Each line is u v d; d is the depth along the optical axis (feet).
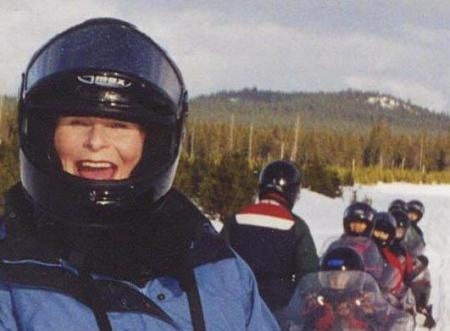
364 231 28.48
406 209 51.70
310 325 19.04
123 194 6.48
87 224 6.45
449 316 39.09
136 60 6.74
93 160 6.70
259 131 343.67
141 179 6.57
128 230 6.58
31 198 6.66
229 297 7.16
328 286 19.61
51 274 6.41
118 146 6.76
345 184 195.42
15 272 6.39
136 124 6.79
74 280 6.43
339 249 20.45
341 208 108.78
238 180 84.02
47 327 6.27
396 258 33.65
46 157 6.60
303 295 19.56
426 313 36.09
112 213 6.47
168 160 6.87
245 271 7.47
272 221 22.67
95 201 6.42
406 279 34.37
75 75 6.56
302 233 22.38
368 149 373.20
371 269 24.62
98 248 6.51
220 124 338.34
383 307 19.72
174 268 6.84
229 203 83.76
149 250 6.69
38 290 6.37
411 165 380.17
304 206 106.73
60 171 6.43
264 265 22.04
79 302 6.38
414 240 39.19
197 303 6.82
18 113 6.81
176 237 6.86
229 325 7.06
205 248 7.25
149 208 6.68
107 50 6.70
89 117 6.71
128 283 6.56
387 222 33.40
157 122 6.76
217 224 79.97
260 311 7.48
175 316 6.72
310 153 335.47
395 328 19.66
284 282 21.97
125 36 6.87
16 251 6.47
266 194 23.18
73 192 6.40
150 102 6.74
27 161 6.59
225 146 306.76
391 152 376.89
